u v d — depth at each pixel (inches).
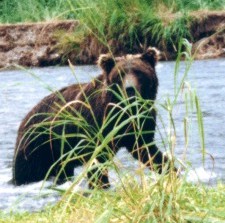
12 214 576.4
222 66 1605.6
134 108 750.5
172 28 1765.5
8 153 954.1
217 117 1103.6
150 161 491.5
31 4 2058.3
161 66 1646.2
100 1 1785.2
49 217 530.0
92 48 1779.0
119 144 765.9
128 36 1764.3
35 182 800.9
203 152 461.4
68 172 788.6
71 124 766.5
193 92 461.7
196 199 521.0
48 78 1577.3
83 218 479.2
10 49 1836.9
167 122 1072.2
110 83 759.7
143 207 455.2
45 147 797.9
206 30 1780.3
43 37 1827.0
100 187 515.8
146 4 1814.7
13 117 1206.9
